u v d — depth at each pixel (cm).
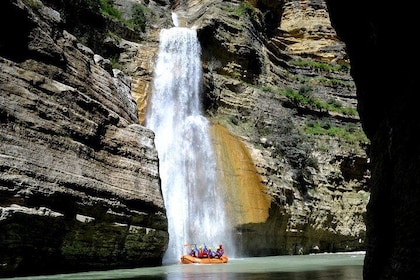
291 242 3500
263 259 2838
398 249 696
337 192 4084
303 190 3803
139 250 1928
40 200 1423
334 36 5678
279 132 4044
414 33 650
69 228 1545
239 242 3130
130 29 3878
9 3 1498
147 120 3459
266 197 3300
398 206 716
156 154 2164
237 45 4288
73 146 1647
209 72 4056
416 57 648
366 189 4275
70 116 1681
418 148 626
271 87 4466
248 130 3888
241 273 1728
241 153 3512
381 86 846
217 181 3297
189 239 3067
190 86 3844
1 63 1459
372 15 788
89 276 1489
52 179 1488
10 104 1428
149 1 4619
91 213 1650
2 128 1375
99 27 3562
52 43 1692
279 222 3378
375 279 811
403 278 643
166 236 2114
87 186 1648
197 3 4856
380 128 865
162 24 4203
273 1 5847
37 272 1446
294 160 3897
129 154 1984
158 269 1889
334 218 3916
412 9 636
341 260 2695
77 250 1599
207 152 3453
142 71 3650
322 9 5831
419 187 616
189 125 3597
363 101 985
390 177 777
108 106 2016
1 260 1302
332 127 4562
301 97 4584
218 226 3148
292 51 5553
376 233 837
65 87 1694
